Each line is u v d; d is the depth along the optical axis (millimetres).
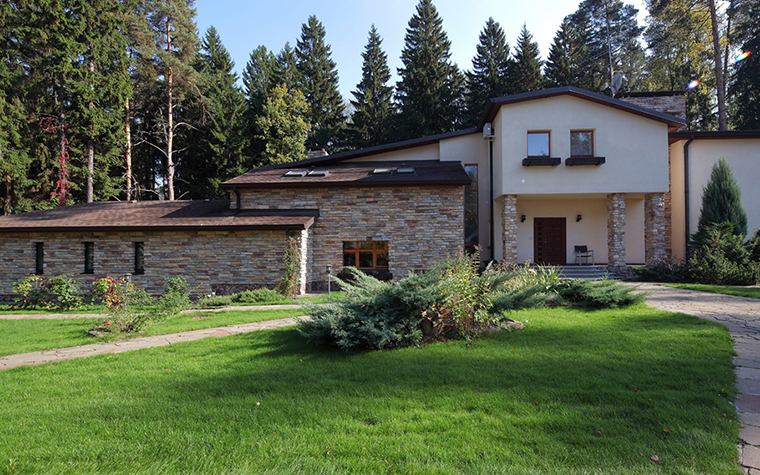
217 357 6340
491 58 41531
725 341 6109
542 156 17578
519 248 19531
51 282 13242
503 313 7371
